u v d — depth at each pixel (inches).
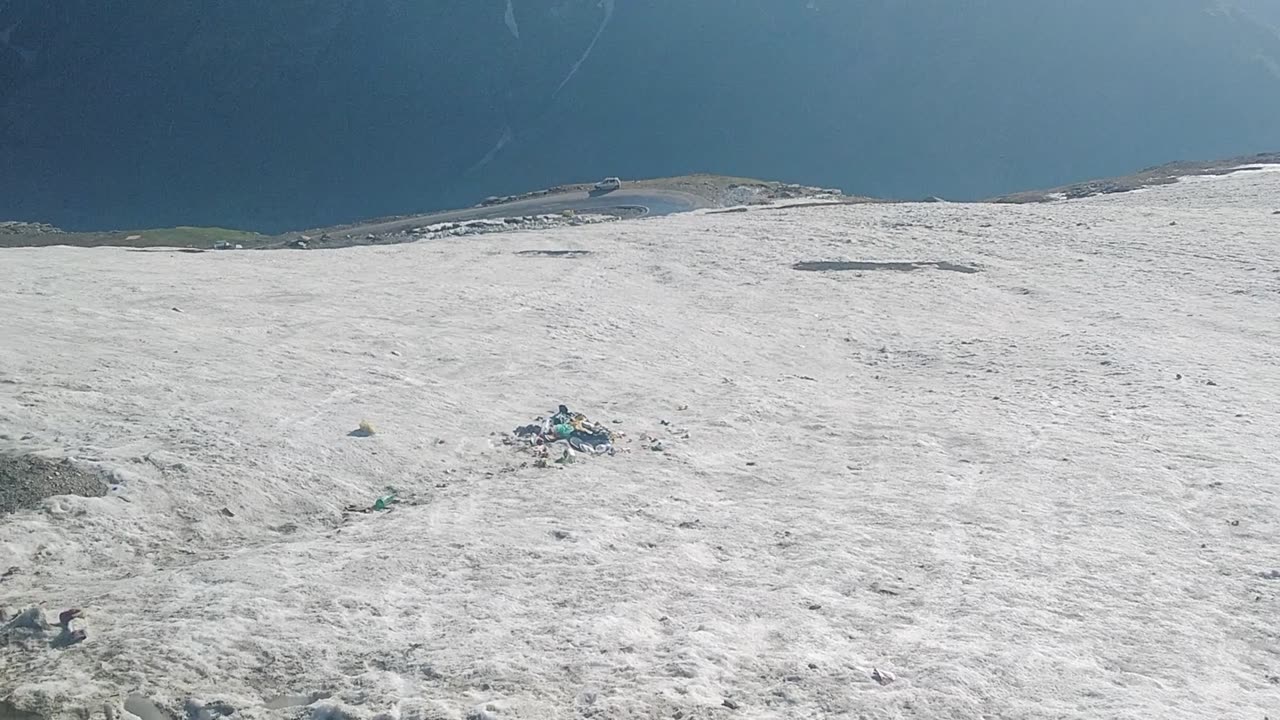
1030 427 624.7
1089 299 1136.2
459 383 664.4
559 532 406.3
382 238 1977.1
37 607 311.7
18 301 798.5
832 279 1253.7
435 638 308.7
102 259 1192.8
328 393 595.5
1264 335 944.9
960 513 450.9
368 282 1083.9
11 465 418.9
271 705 271.1
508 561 374.6
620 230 1705.2
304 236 2341.3
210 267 1170.6
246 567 359.3
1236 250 1352.1
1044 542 416.8
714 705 268.8
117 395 536.4
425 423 561.6
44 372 563.5
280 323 796.0
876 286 1212.5
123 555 373.7
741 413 649.6
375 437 521.3
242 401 552.4
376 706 266.2
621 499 458.6
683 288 1191.6
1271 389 730.2
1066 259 1358.3
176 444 470.0
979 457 553.6
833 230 1611.7
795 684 282.8
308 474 464.1
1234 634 337.4
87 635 302.5
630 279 1235.2
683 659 293.0
